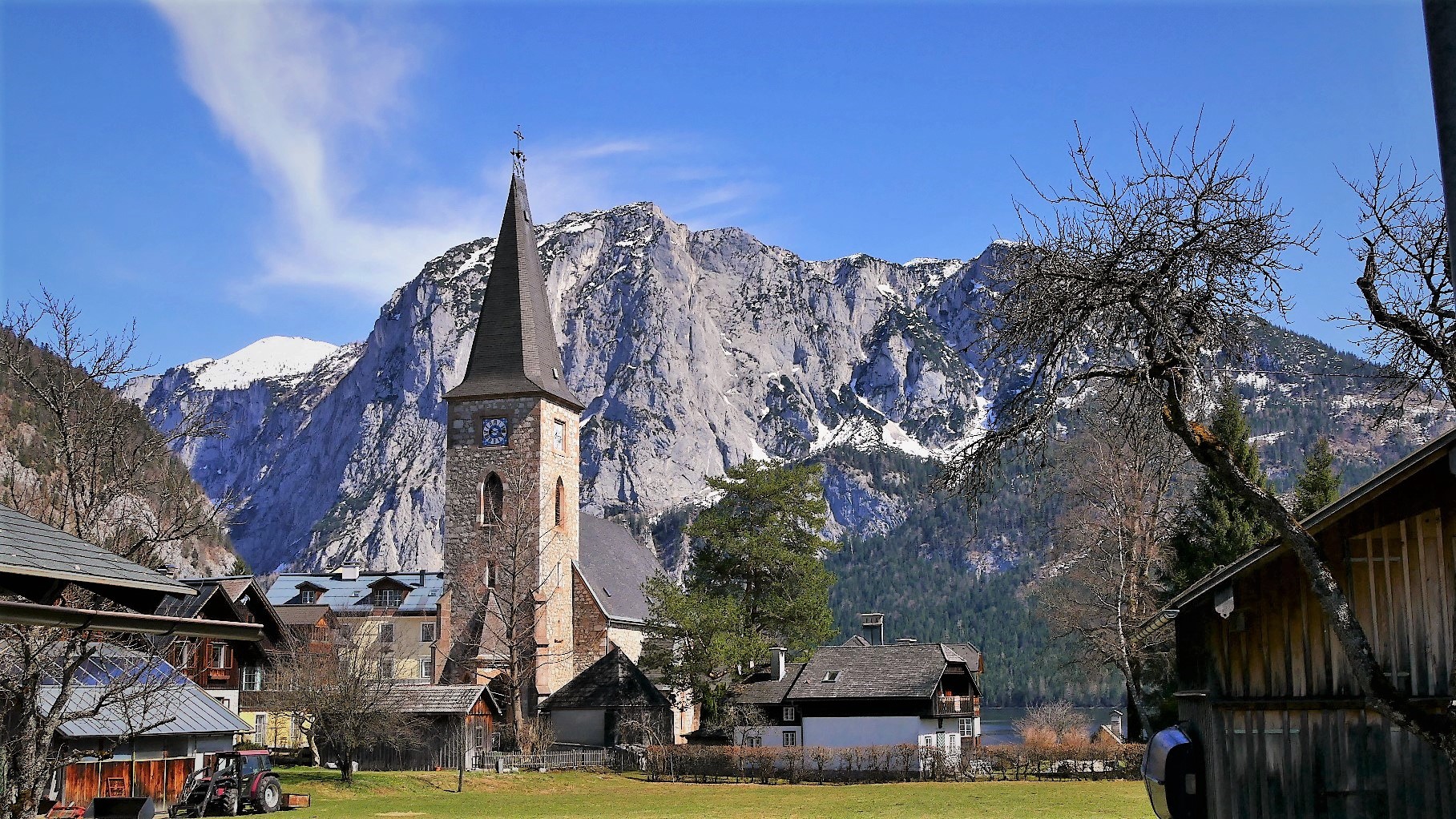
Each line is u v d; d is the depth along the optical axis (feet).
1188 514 185.98
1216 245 51.47
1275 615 65.62
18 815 71.51
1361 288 57.21
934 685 226.99
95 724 129.18
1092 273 52.44
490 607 254.27
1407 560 59.82
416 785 178.91
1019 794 163.94
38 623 45.80
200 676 194.90
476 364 268.82
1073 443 176.65
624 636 282.77
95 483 90.07
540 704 246.47
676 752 211.20
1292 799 64.08
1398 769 59.47
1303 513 168.76
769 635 270.87
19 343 93.56
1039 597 202.80
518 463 261.44
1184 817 69.72
